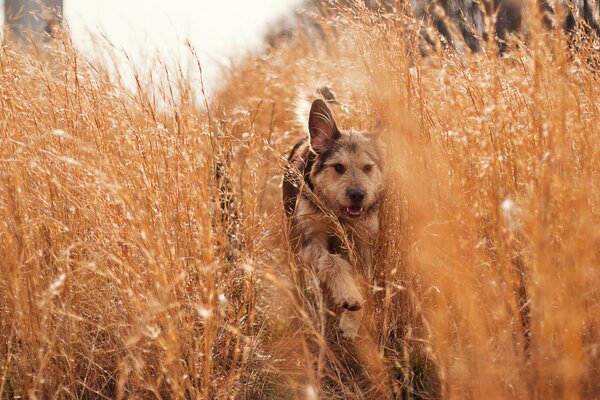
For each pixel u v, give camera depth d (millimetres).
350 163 4676
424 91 4430
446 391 3289
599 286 3010
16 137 3961
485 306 3271
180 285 3523
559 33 3385
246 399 3678
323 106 4949
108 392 3578
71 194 3768
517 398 2959
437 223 3658
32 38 4922
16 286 3451
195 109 4340
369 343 3945
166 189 3807
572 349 2773
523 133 3555
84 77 4199
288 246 4398
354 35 4832
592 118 3814
